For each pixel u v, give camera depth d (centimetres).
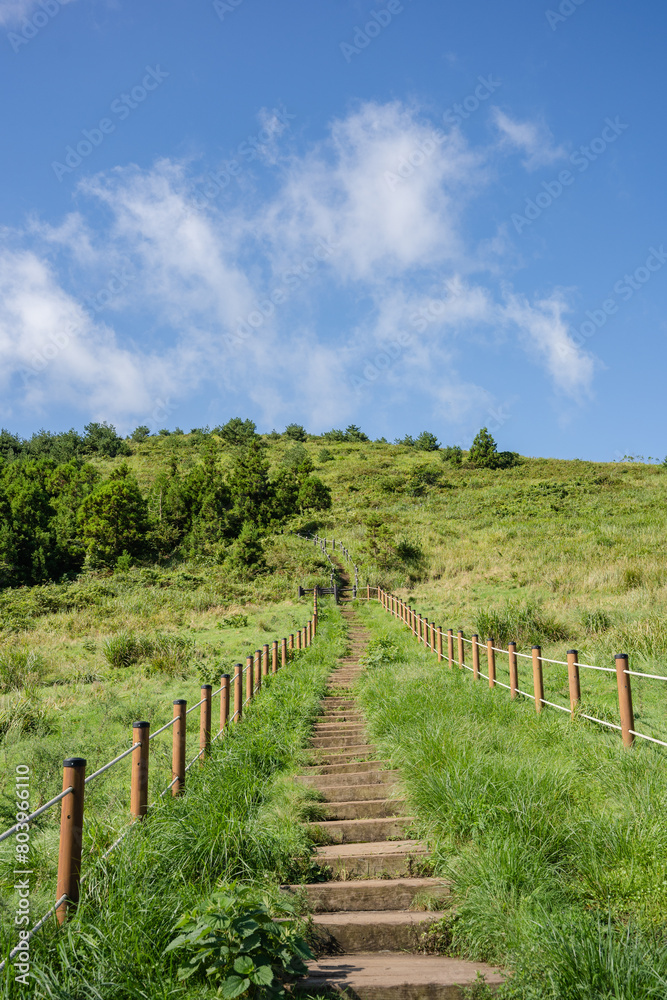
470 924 365
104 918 323
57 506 4472
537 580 2147
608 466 5975
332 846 510
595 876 377
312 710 965
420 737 629
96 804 587
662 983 277
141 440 10562
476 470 6544
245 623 2033
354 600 2709
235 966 289
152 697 1112
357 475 6650
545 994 292
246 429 10319
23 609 2447
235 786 541
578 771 538
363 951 382
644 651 1014
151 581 3047
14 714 967
